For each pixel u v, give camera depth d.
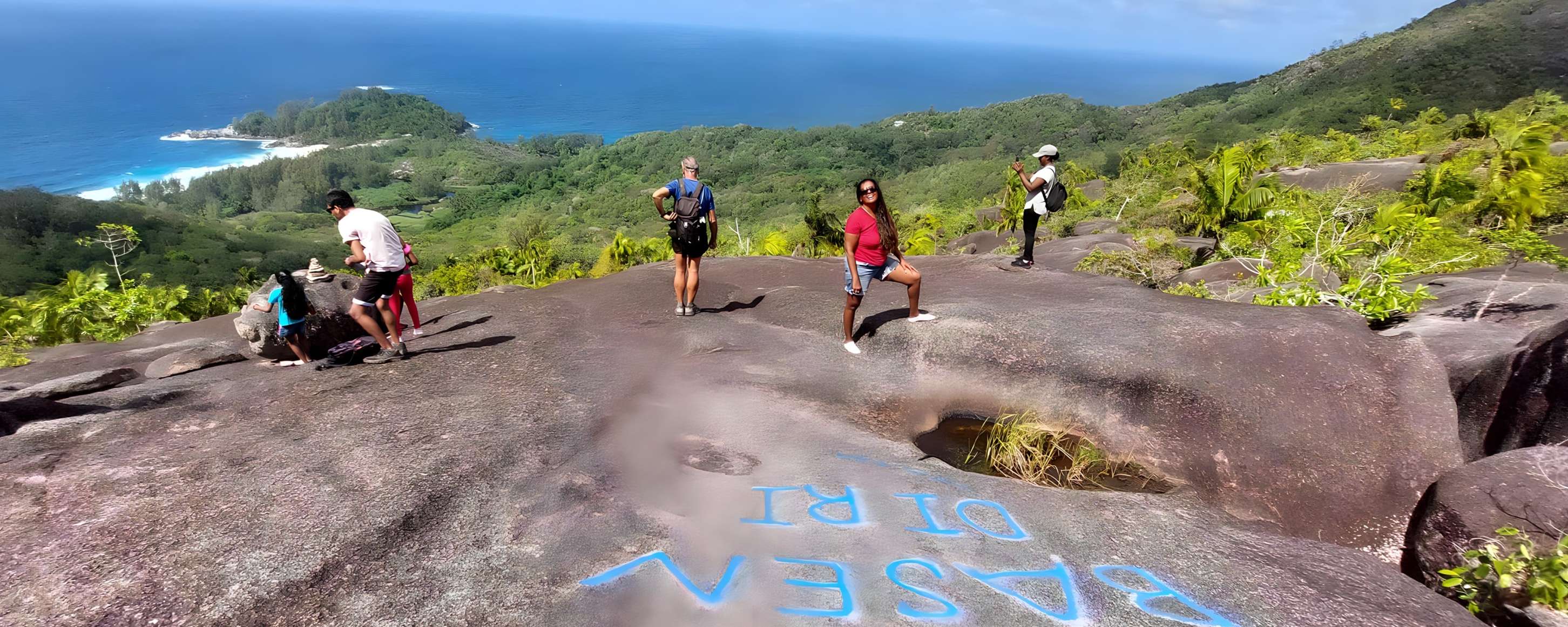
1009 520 3.32
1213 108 197.75
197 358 5.84
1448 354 5.14
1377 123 56.34
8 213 122.50
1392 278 7.07
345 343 5.64
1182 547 3.15
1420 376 4.38
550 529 3.07
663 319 6.91
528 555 2.90
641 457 3.83
